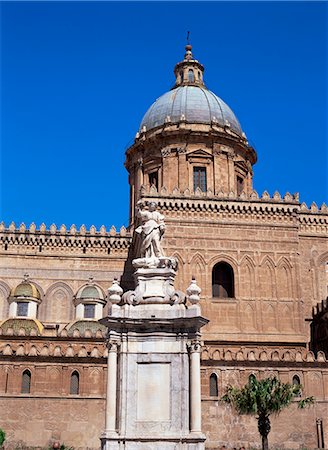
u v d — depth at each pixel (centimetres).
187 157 5653
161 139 5750
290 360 4041
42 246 5462
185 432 1755
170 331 1850
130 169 6084
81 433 3822
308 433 3847
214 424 3822
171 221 4888
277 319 4766
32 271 5384
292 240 4997
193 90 6134
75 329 4616
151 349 1836
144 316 1850
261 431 2994
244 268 4872
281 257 4941
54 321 5269
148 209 2084
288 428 3834
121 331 1859
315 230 5344
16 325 4812
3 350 3931
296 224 5047
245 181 5928
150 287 1931
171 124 5788
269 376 3997
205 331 4634
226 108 6112
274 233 5000
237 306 4753
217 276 4925
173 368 1819
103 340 4559
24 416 3816
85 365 3962
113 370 1830
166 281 1947
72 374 3947
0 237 5428
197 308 1847
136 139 6000
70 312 5319
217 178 5606
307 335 5022
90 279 5419
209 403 3872
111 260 5506
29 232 5466
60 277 5400
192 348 1827
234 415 3841
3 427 3775
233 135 5806
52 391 3891
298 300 4831
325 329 4744
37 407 3841
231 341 4628
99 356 3975
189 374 1816
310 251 5275
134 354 1838
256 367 4012
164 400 1794
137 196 5800
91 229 5556
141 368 1828
